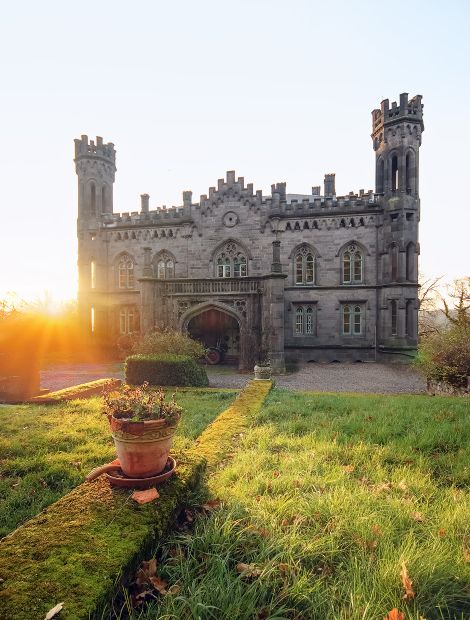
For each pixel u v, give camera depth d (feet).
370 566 10.56
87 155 109.91
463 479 17.46
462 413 29.55
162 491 13.38
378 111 98.48
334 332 96.02
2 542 10.23
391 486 16.60
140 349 62.85
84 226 109.70
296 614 9.40
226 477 17.34
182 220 103.71
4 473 20.35
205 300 80.02
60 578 8.80
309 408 32.68
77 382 62.80
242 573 10.04
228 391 46.11
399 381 64.64
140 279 81.20
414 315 90.22
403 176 90.22
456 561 11.03
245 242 100.73
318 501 14.02
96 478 14.32
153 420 13.70
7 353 43.50
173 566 10.87
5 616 7.63
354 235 95.81
